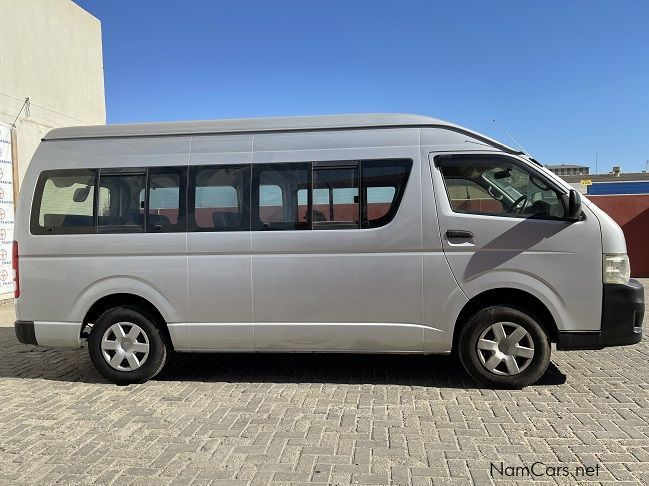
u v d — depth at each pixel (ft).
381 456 12.09
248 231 16.81
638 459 11.75
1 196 33.88
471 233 15.93
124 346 17.67
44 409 15.52
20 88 37.22
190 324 17.15
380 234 16.22
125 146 17.69
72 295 17.61
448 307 16.10
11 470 11.80
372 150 16.57
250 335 16.96
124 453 12.51
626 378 17.35
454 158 16.35
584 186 97.76
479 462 11.72
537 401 15.29
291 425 13.92
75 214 17.69
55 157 17.95
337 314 16.53
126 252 17.30
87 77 45.96
